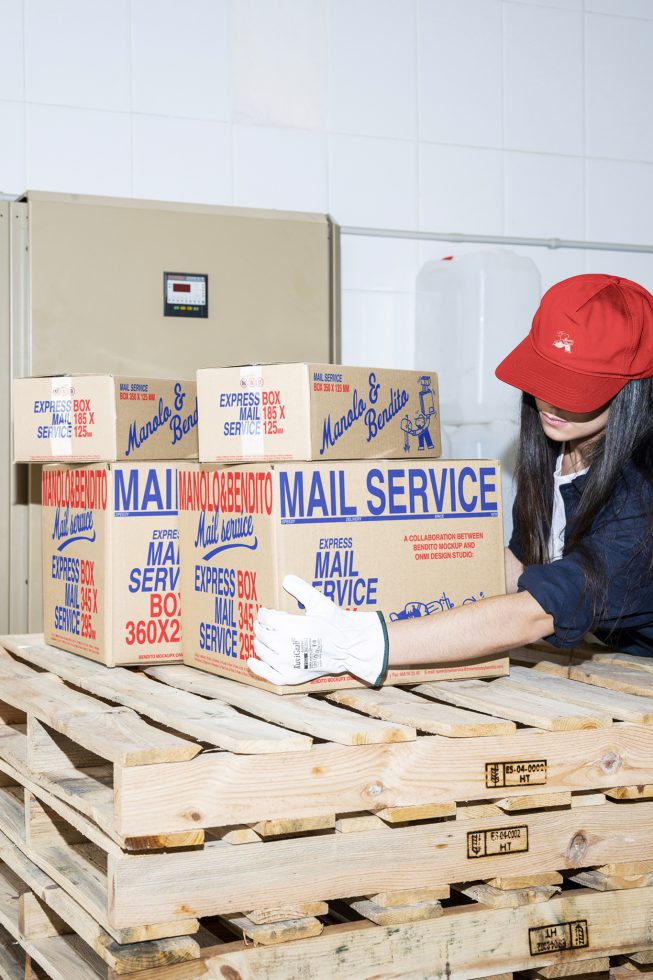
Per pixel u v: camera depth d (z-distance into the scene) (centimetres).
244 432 171
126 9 301
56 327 279
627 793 157
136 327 287
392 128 328
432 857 149
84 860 165
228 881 138
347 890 144
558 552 198
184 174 306
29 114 291
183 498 185
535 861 155
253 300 300
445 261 321
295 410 165
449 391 318
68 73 295
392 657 158
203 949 138
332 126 322
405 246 329
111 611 183
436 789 146
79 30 296
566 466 197
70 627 199
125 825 130
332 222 311
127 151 301
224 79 311
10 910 187
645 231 360
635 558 166
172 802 133
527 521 201
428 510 172
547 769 152
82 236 281
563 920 155
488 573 177
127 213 286
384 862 146
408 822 150
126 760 131
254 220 300
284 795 139
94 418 192
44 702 173
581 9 351
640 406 169
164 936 134
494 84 340
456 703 165
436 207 333
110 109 299
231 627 171
